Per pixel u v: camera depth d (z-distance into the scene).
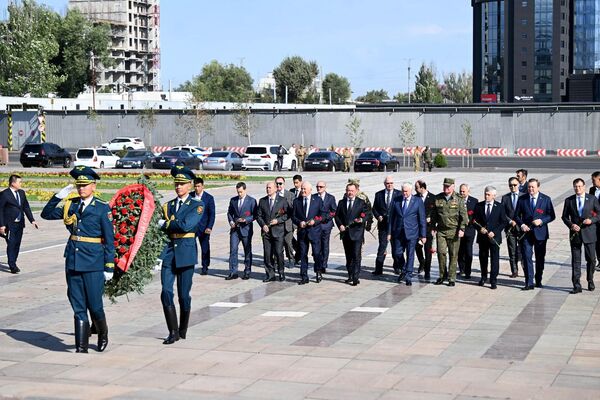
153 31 186.25
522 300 14.62
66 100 97.75
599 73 133.75
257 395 8.29
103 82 172.62
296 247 18.44
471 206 16.80
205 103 100.88
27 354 10.42
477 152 70.75
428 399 8.03
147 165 58.06
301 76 152.00
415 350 10.76
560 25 142.00
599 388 8.41
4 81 103.12
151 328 12.43
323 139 73.56
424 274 17.75
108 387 8.56
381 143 73.19
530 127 71.00
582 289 15.75
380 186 40.31
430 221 16.84
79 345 10.49
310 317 13.17
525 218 15.77
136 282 11.18
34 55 104.12
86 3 175.00
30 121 80.19
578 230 15.23
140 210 10.96
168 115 78.50
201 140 77.56
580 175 47.38
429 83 141.50
